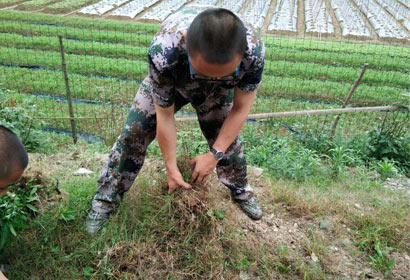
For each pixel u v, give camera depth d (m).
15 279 2.36
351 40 14.27
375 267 2.71
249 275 2.58
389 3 19.56
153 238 2.58
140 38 11.94
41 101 7.30
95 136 6.03
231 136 2.37
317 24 15.62
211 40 1.57
